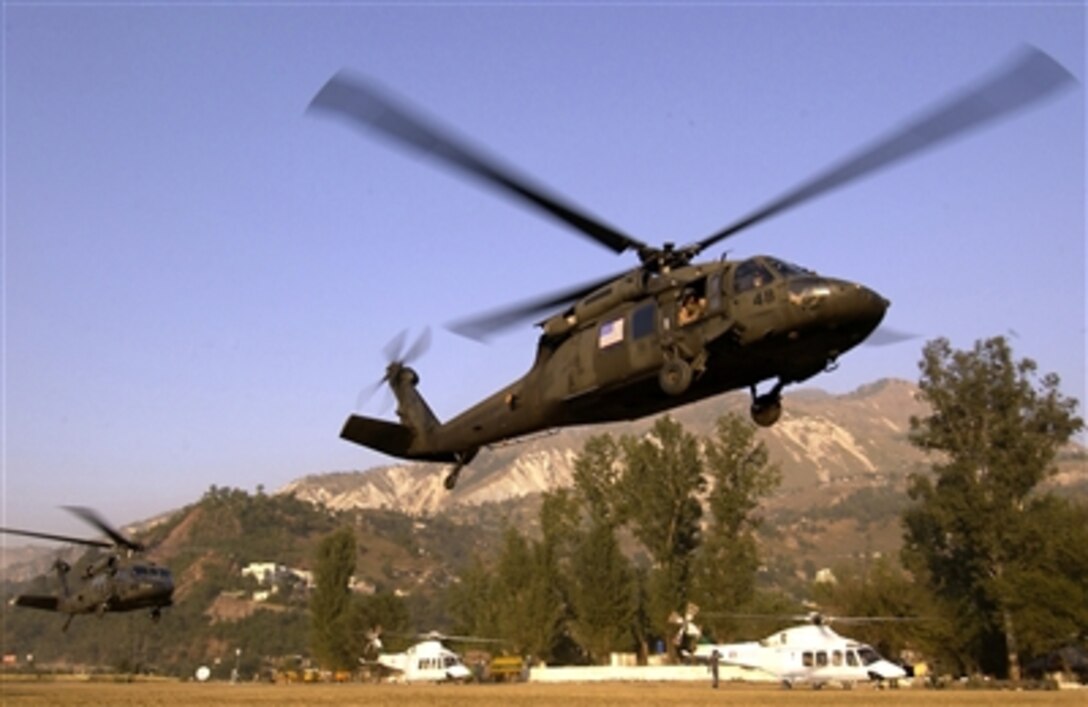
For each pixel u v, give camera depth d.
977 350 71.81
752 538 79.75
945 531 70.56
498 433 24.58
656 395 20.95
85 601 49.19
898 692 49.12
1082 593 61.09
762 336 18.94
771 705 35.06
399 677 83.50
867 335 19.23
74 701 35.66
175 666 165.88
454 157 15.54
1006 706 35.09
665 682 70.88
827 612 79.62
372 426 26.89
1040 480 68.44
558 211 18.55
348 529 99.50
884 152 15.70
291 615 192.75
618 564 85.12
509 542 94.00
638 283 20.80
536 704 34.69
